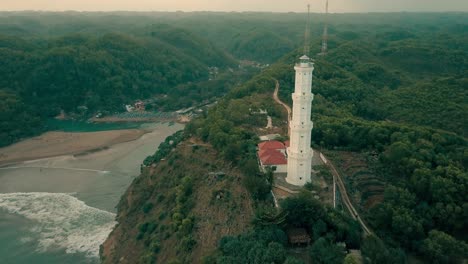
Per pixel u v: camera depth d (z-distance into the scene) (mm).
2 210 168875
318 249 91875
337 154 157625
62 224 158375
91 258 137500
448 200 119500
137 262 126312
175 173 162750
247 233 102125
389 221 113250
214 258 99000
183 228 121625
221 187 133875
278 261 88812
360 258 95250
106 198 180500
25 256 138500
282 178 130500
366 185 134375
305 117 118500
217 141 163500
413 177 130375
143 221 147250
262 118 199125
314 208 104438
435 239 105438
